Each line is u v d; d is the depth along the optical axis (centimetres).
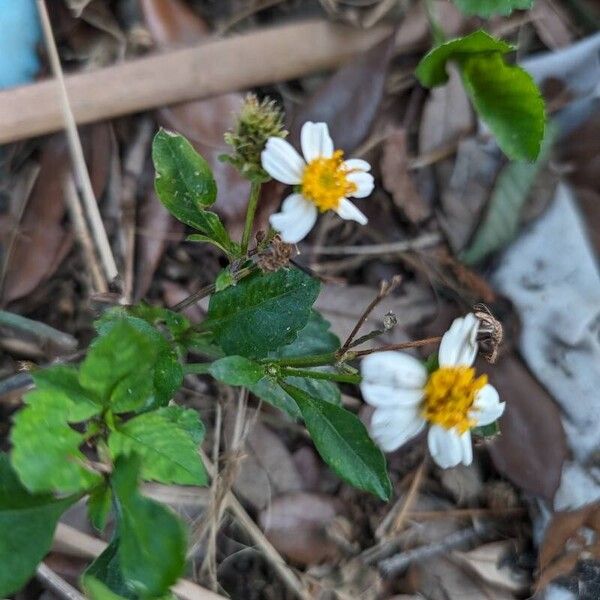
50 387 32
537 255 45
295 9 46
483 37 39
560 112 47
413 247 46
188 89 44
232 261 36
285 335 36
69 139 43
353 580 42
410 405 35
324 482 43
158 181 36
